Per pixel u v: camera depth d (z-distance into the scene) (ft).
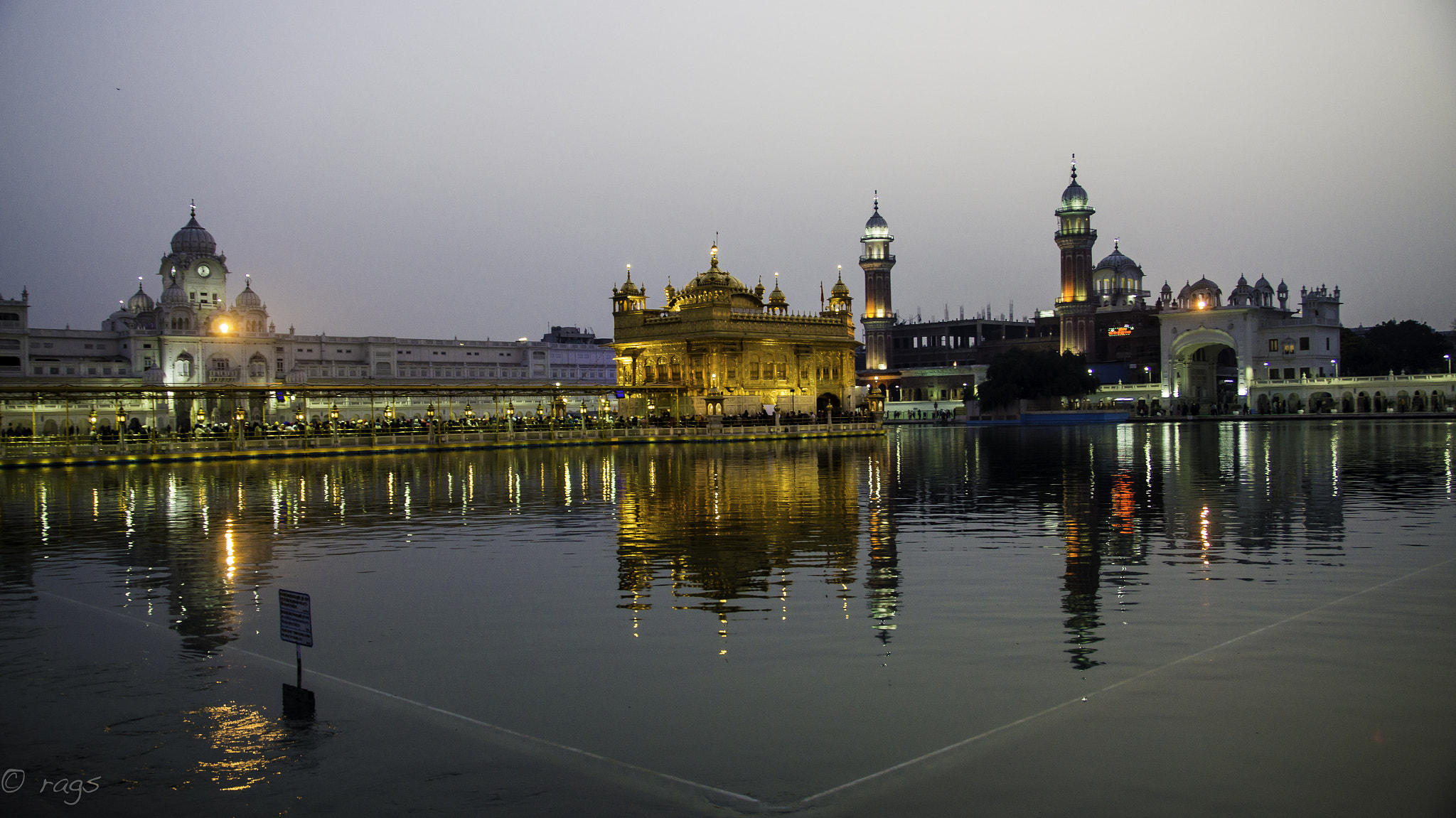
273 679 51.75
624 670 52.08
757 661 53.21
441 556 87.35
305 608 48.03
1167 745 40.40
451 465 206.80
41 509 127.75
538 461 219.61
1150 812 34.71
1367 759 38.68
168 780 39.22
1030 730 42.34
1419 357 559.79
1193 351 527.40
